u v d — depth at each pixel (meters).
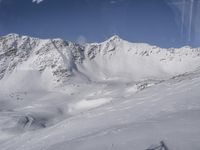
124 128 27.91
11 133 112.69
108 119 42.97
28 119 136.50
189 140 21.53
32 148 39.94
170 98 43.19
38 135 49.47
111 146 23.27
